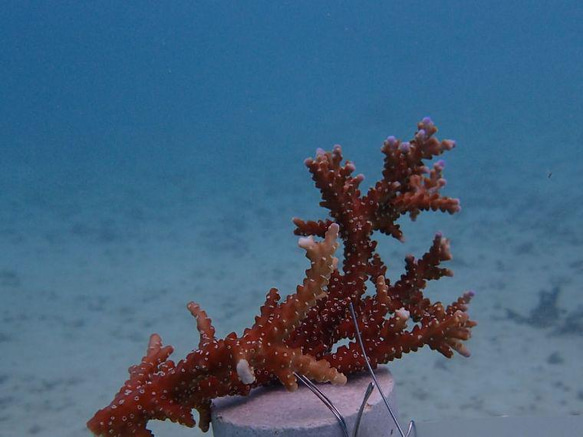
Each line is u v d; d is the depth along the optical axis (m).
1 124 72.56
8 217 18.50
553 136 26.27
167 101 97.25
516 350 7.52
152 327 9.22
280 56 130.62
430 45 116.00
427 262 2.75
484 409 6.20
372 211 2.70
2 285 11.92
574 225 12.88
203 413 2.39
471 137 29.98
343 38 128.50
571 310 8.47
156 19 129.75
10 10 129.62
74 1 129.62
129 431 2.17
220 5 126.25
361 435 2.19
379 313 2.52
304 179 22.02
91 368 7.95
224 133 45.72
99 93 116.12
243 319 9.20
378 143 31.55
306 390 2.40
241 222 15.99
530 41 100.38
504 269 10.66
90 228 16.41
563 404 6.20
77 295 11.05
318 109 59.56
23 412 6.88
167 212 18.03
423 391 6.67
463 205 16.00
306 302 2.16
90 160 33.28
